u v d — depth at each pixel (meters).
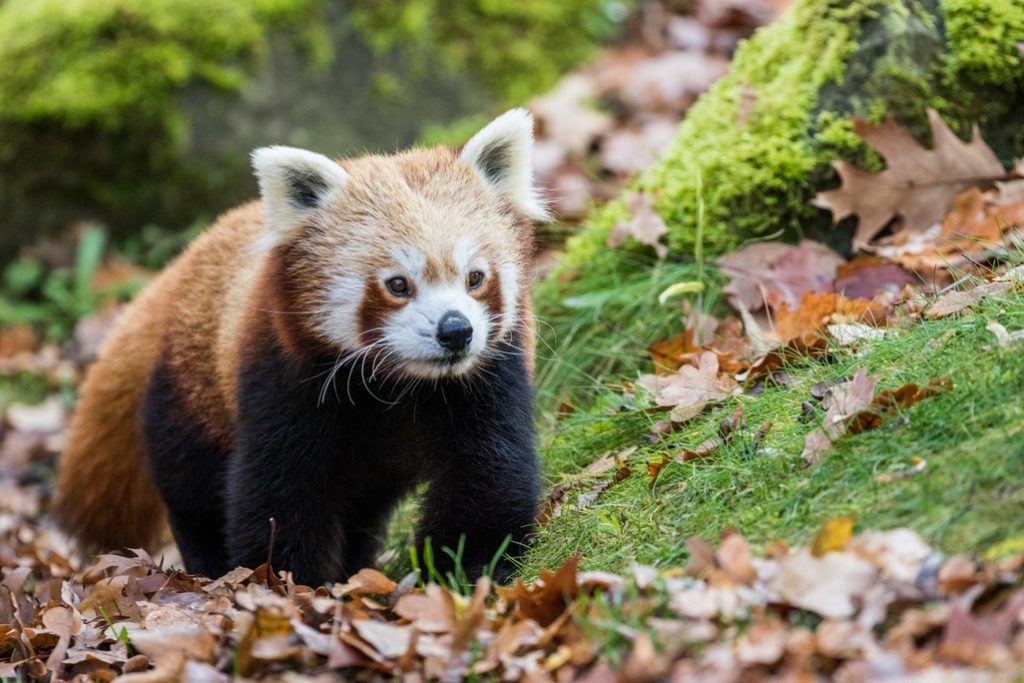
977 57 10.75
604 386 10.52
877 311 9.34
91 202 17.70
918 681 5.34
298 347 8.80
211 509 10.53
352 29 18.06
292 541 8.93
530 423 9.01
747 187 11.12
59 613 7.91
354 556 10.18
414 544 9.13
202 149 17.67
